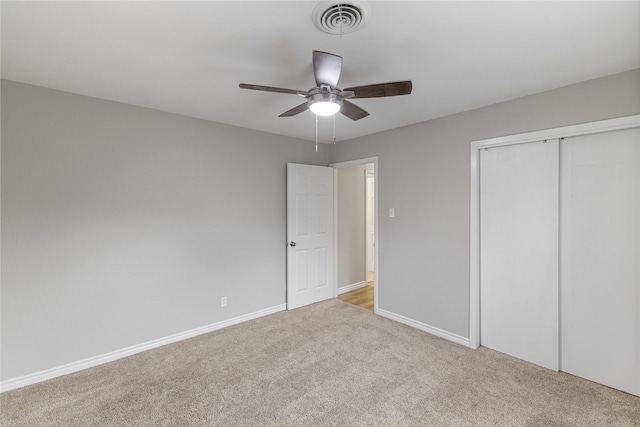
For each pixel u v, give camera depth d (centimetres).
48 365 237
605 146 222
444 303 308
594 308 229
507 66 202
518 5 141
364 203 517
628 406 201
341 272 476
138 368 251
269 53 186
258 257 367
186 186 308
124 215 271
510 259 269
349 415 194
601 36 167
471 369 247
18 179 225
